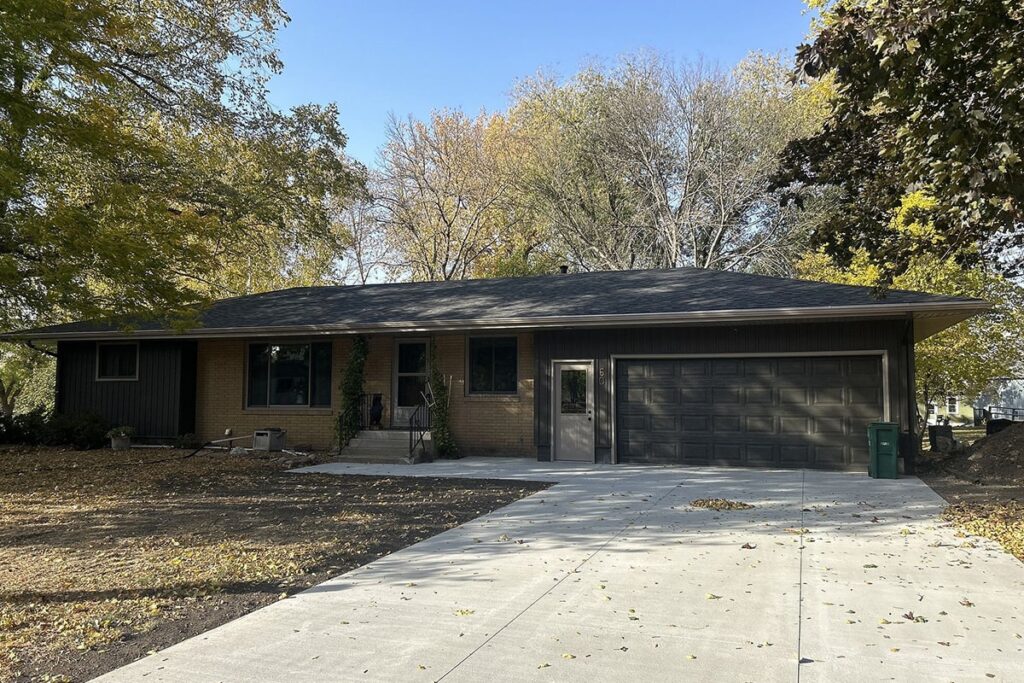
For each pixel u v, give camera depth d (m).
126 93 19.28
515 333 16.77
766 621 5.39
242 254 24.14
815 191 28.89
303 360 18.31
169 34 20.69
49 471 14.38
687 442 14.83
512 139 35.59
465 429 17.00
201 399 18.97
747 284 15.98
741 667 4.55
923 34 7.23
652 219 32.25
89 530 8.97
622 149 32.28
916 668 4.52
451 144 36.84
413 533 8.66
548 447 15.70
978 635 5.07
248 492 11.83
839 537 8.15
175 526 9.16
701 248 31.89
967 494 10.92
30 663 4.72
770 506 10.12
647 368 15.19
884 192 10.52
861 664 4.59
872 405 13.59
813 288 14.95
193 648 4.97
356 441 16.75
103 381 19.23
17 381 33.50
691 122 31.09
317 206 23.22
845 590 6.14
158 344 18.81
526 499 10.95
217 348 18.94
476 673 4.51
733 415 14.52
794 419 14.10
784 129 29.33
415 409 16.64
